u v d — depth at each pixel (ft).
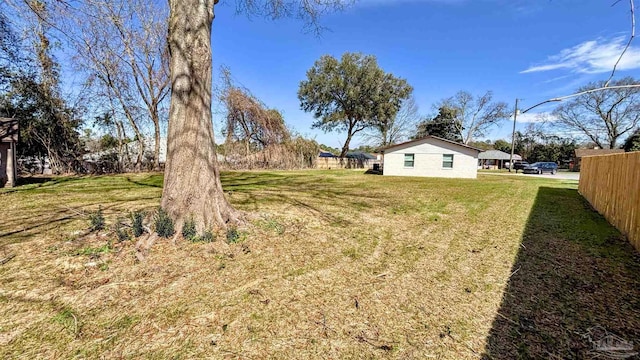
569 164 125.80
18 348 6.00
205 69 13.48
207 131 13.67
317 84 95.04
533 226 17.39
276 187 35.50
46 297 8.00
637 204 13.42
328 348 6.27
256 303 8.04
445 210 22.27
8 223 15.51
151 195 26.30
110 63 48.55
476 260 11.62
